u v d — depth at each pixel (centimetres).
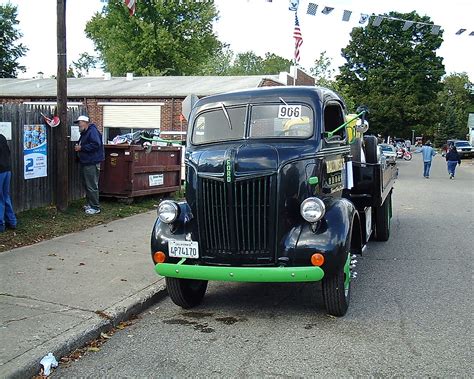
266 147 570
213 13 4319
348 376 433
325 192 611
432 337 518
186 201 598
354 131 781
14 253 796
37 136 1070
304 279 526
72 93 2769
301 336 525
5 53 5188
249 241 551
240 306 630
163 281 678
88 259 776
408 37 5053
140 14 4181
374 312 597
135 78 3256
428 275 761
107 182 1238
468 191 1961
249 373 441
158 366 457
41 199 1093
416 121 5012
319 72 4522
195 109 655
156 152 1328
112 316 553
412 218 1302
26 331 498
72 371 449
